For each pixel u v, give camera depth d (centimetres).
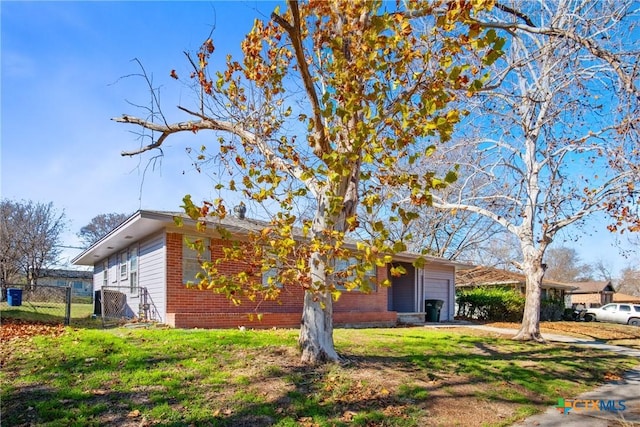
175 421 499
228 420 520
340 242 613
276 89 793
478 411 642
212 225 1188
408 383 710
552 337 1644
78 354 722
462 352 1050
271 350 818
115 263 1830
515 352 1143
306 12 766
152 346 810
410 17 708
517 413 657
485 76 632
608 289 4759
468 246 3081
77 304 2748
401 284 2138
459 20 602
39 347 765
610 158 1181
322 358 752
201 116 802
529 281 1486
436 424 578
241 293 675
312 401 592
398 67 657
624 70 881
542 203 1411
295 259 752
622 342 1652
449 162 1448
